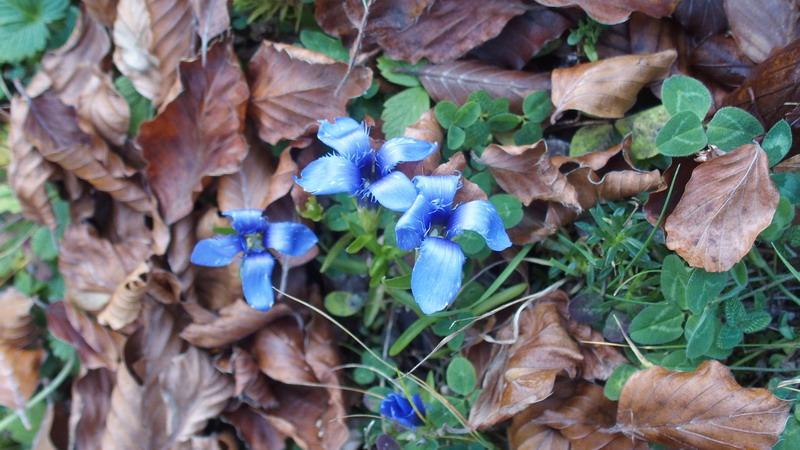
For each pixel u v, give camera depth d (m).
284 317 0.48
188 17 0.48
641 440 0.44
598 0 0.47
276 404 0.48
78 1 0.50
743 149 0.43
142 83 0.49
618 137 0.47
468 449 0.46
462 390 0.46
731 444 0.43
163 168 0.48
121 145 0.49
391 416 0.45
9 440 0.49
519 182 0.47
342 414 0.47
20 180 0.48
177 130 0.48
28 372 0.48
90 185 0.49
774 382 0.45
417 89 0.49
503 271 0.47
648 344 0.45
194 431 0.47
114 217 0.49
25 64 0.50
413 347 0.49
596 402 0.45
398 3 0.48
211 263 0.45
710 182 0.43
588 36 0.48
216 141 0.48
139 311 0.48
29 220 0.50
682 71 0.48
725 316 0.45
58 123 0.48
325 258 0.49
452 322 0.47
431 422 0.46
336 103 0.47
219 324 0.48
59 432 0.49
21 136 0.48
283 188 0.47
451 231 0.42
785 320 0.45
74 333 0.48
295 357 0.48
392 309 0.49
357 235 0.47
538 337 0.46
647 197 0.46
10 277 0.50
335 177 0.42
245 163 0.48
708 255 0.43
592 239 0.46
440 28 0.48
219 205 0.48
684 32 0.48
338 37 0.49
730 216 0.43
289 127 0.48
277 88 0.48
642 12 0.47
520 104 0.48
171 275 0.48
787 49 0.44
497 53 0.49
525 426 0.46
